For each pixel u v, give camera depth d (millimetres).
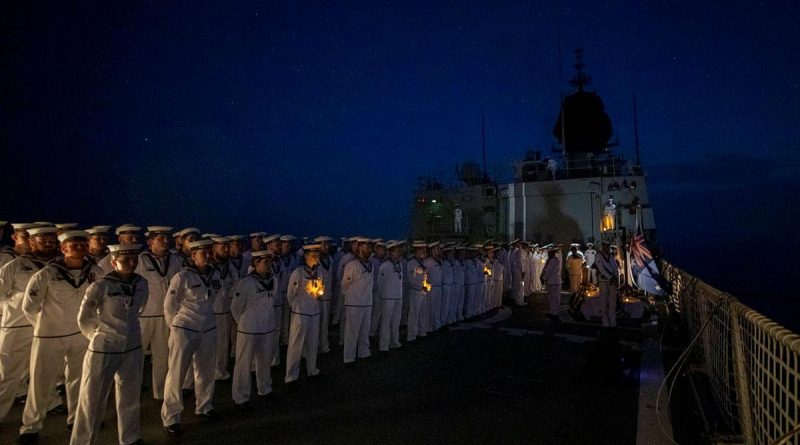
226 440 6207
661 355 10516
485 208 25109
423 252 12781
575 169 24344
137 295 5879
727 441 5598
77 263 6438
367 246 10094
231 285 9055
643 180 22672
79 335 6348
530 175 25156
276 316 9703
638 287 16891
